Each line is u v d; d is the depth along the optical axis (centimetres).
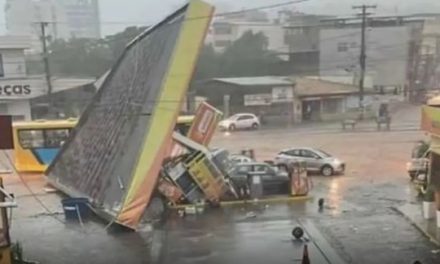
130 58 2562
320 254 1442
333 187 2344
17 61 4081
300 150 2702
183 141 2100
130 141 1975
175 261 1434
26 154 2872
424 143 2581
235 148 3347
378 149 3209
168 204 1986
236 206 2034
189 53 1922
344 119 4112
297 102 4709
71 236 1717
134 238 1672
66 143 2698
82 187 2238
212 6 1931
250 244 1548
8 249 1242
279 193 2147
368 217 1822
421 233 1619
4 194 1238
